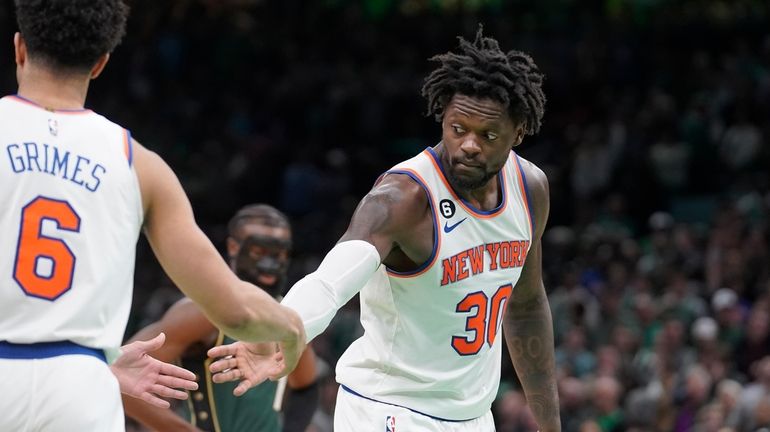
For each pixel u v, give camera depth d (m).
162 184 5.33
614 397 18.05
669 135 28.66
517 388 19.89
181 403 10.36
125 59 31.11
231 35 32.19
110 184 5.16
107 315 5.13
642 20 32.56
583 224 27.06
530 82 7.01
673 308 20.50
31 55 5.21
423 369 7.30
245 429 9.27
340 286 6.56
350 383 7.45
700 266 23.06
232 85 31.95
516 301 8.00
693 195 28.73
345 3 33.84
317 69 31.86
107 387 5.09
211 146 30.33
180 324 8.87
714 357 18.59
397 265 7.16
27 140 5.07
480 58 6.88
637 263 23.52
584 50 31.55
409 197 7.04
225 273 5.30
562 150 30.47
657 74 31.28
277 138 30.70
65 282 4.99
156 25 31.89
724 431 16.81
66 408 4.92
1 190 4.97
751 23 32.22
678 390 18.34
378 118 30.78
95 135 5.21
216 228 28.03
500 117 6.84
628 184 28.20
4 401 4.86
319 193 28.80
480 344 7.40
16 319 4.92
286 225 9.48
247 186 29.62
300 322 5.71
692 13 32.50
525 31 32.00
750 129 28.59
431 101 7.12
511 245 7.44
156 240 5.31
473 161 6.91
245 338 5.46
